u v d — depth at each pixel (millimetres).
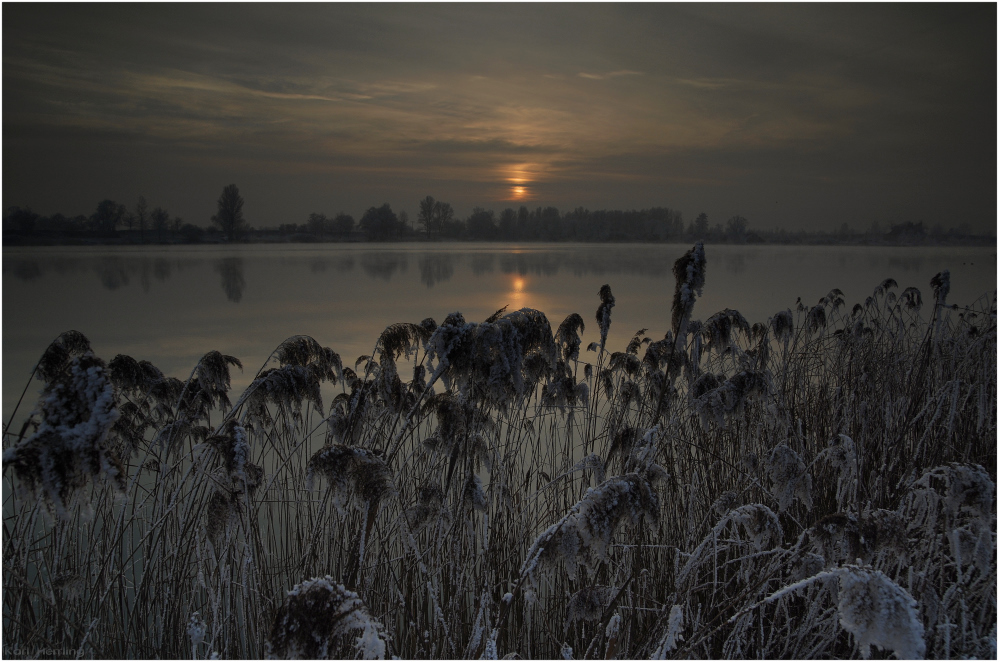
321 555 3078
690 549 2996
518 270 44844
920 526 2574
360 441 3328
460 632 2814
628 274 40062
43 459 1909
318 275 39781
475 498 2676
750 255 60250
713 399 3047
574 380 4074
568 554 1900
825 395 4648
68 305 22000
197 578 2928
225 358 3920
